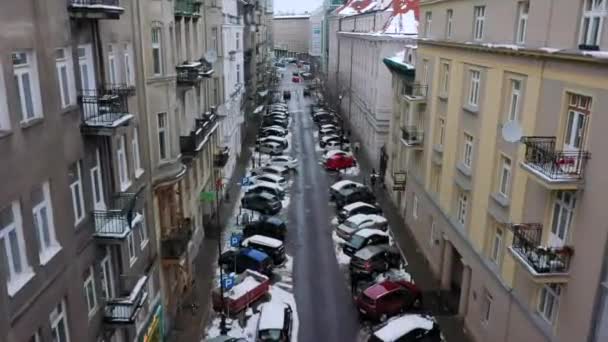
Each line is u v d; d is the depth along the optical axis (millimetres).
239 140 49062
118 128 13922
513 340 16766
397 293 21656
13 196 9742
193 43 27156
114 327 14828
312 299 23484
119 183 15852
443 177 24547
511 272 16812
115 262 15391
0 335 9133
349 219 30422
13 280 10016
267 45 91625
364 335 20750
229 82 40438
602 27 12227
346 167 45031
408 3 45938
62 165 11812
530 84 15539
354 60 59938
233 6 42000
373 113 46344
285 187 39875
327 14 92625
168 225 21625
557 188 12953
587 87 12656
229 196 37469
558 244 14211
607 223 11867
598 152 12258
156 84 19422
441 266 24938
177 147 21297
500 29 17969
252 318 21703
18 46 9906
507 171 17562
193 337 20516
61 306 12000
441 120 25734
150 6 18656
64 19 12070
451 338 20594
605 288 12023
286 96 87500
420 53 29062
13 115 9703
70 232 12242
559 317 14023
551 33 14391
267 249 26594
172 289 21688
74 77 12727
